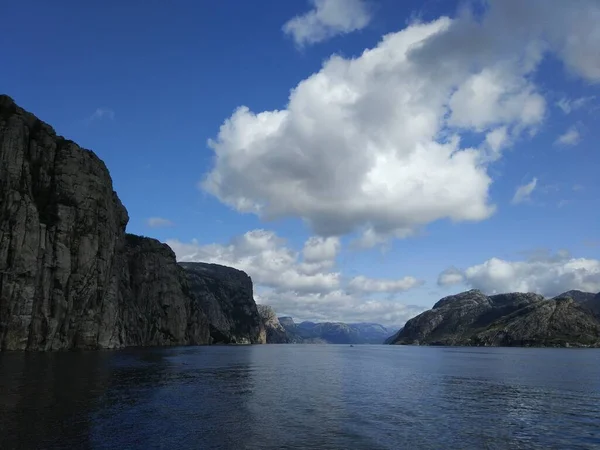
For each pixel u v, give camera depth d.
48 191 122.44
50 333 111.31
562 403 48.50
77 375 60.38
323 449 28.19
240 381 64.69
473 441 31.44
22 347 102.31
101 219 134.38
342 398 49.62
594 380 73.50
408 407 44.44
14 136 110.19
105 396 44.72
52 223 116.88
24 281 103.50
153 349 156.75
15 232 102.75
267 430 32.75
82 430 30.61
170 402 43.44
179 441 28.91
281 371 85.62
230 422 35.12
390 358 152.12
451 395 53.78
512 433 34.06
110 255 139.25
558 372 90.25
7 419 32.72
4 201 103.56
